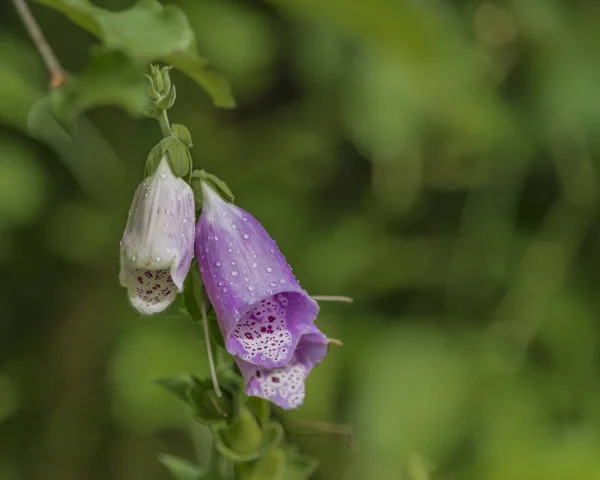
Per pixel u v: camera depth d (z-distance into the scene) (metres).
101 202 0.98
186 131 0.46
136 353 0.87
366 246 0.96
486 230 0.96
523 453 0.84
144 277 0.45
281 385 0.46
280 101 1.00
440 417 0.86
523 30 0.91
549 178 0.96
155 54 0.54
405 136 0.91
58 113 0.56
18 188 0.88
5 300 1.00
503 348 0.92
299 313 0.46
